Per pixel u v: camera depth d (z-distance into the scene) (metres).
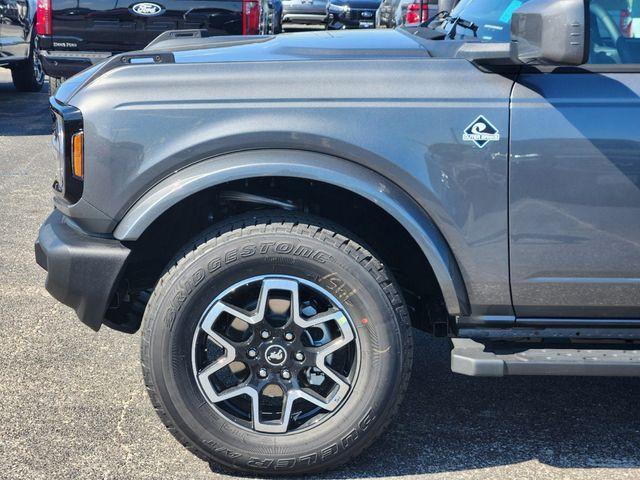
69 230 3.04
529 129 2.78
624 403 3.62
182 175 2.85
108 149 2.85
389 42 3.15
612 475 3.06
